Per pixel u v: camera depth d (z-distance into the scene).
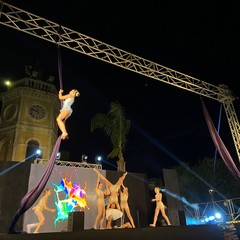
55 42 9.62
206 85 12.80
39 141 22.67
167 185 13.52
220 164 23.92
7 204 10.48
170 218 12.47
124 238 6.77
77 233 6.27
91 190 12.21
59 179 11.77
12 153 21.12
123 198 10.16
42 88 24.69
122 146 15.27
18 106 23.11
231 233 9.20
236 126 12.59
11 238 5.79
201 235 7.97
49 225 10.77
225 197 22.44
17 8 8.77
